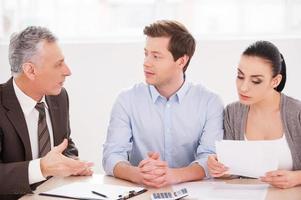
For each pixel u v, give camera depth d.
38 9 4.11
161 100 2.39
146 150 2.43
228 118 2.33
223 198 1.82
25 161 1.96
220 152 2.00
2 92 2.15
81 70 3.89
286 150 2.15
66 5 4.11
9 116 2.10
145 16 4.02
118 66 3.85
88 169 2.20
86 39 3.99
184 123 2.39
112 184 2.04
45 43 2.10
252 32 3.88
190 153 2.44
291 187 1.94
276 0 3.88
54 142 2.28
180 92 2.38
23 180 1.88
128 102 2.42
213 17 3.97
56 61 2.12
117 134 2.36
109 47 3.84
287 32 3.84
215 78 3.75
